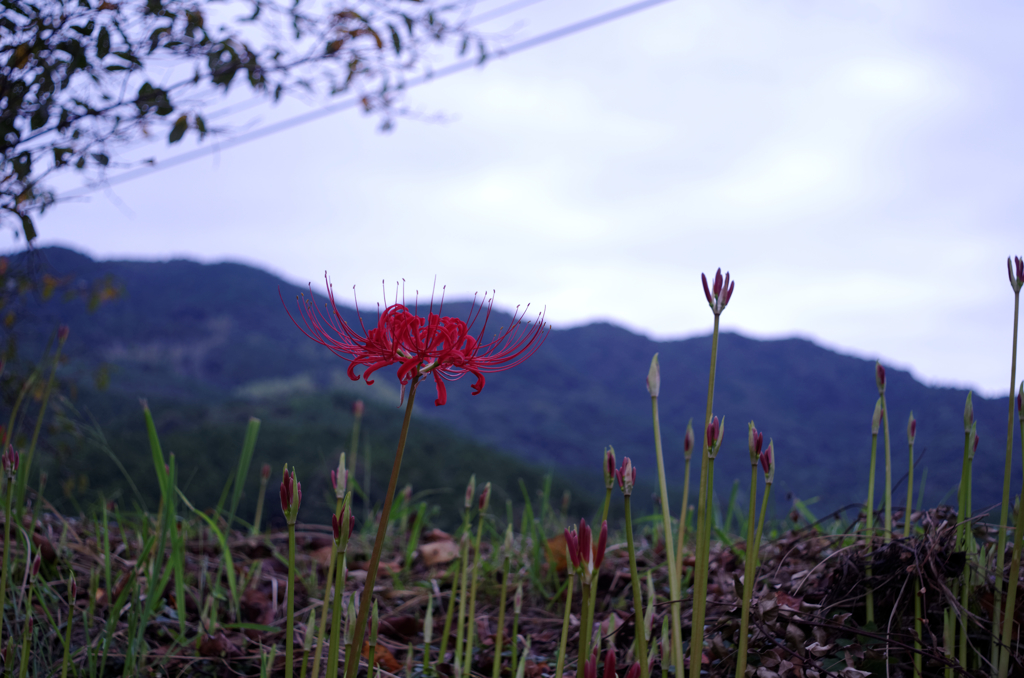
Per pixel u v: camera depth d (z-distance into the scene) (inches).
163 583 81.4
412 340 49.4
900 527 86.1
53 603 87.7
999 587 60.2
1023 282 55.2
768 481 50.7
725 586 82.5
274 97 111.7
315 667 54.9
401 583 114.3
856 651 62.1
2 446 84.5
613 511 355.3
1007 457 58.9
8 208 94.0
